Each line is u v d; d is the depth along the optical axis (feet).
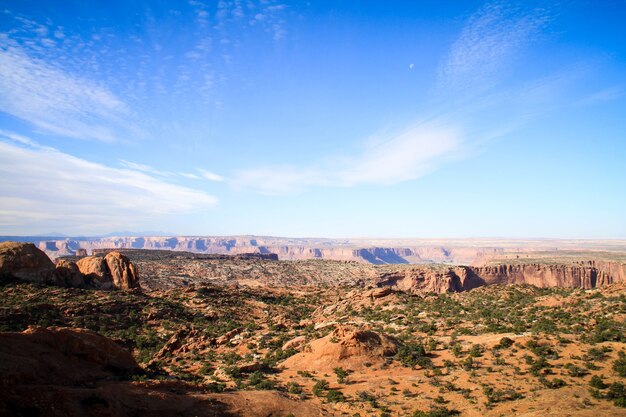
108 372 104.17
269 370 150.00
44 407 72.54
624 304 186.80
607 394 101.30
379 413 105.60
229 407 99.91
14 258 237.04
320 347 157.69
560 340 146.61
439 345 165.68
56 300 217.77
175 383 109.29
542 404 99.50
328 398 116.67
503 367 130.72
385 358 150.92
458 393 114.73
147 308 240.32
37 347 92.63
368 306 265.95
